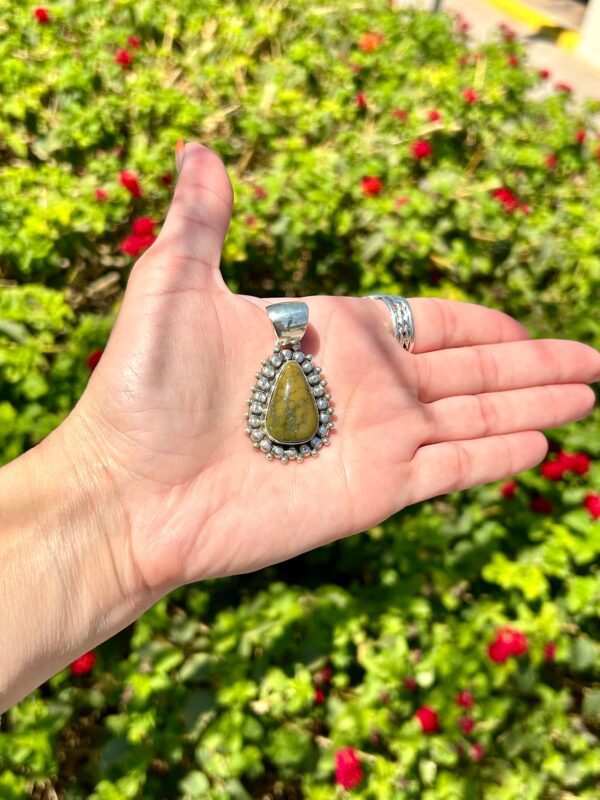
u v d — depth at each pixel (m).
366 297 0.23
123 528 0.18
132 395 0.18
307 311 0.20
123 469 0.18
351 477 0.20
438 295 0.32
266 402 0.19
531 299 0.35
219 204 0.20
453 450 0.21
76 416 0.18
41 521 0.17
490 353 0.23
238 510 0.19
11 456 0.23
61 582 0.17
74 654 0.17
